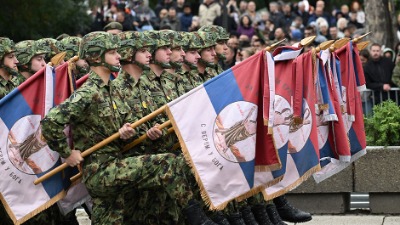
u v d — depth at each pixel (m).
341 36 30.36
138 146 14.45
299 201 18.45
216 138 14.20
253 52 23.92
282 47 15.40
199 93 14.24
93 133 13.87
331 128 16.36
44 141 14.31
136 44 14.64
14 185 14.27
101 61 13.91
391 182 18.20
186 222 15.10
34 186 14.32
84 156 13.84
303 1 32.62
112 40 13.95
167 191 13.91
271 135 14.33
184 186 13.98
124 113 14.21
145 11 32.34
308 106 15.55
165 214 15.03
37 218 14.97
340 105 16.48
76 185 14.70
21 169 14.27
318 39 28.97
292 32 29.22
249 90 14.30
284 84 15.27
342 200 18.36
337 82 16.45
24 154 14.27
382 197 18.34
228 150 14.20
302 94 15.45
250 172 14.24
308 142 15.50
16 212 14.27
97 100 13.83
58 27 28.81
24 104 14.29
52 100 14.25
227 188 14.20
